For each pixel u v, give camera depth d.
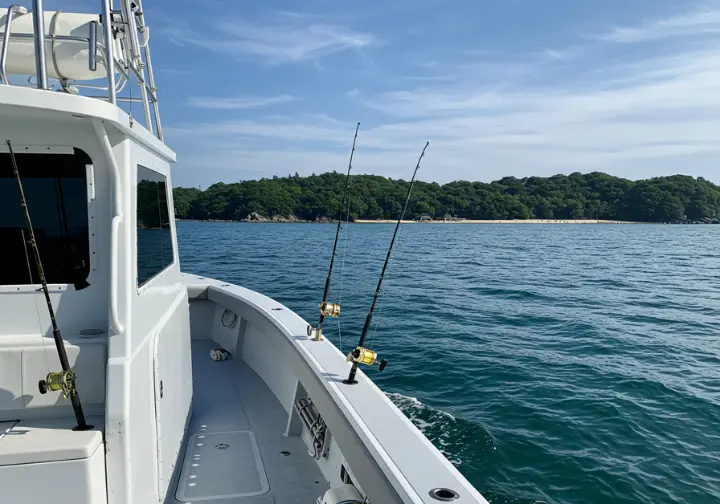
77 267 1.84
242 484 2.74
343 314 12.84
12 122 1.76
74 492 1.58
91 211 1.84
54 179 1.81
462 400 7.11
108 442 1.69
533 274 24.11
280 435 3.34
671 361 9.34
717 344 10.70
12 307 1.81
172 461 2.63
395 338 10.53
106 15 1.75
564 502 4.75
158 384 2.22
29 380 1.74
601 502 4.77
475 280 20.97
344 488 2.12
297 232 60.09
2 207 1.79
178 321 2.93
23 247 1.82
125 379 1.72
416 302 15.10
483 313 13.70
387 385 7.68
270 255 29.31
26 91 1.50
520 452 5.62
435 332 11.19
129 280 1.82
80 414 1.69
